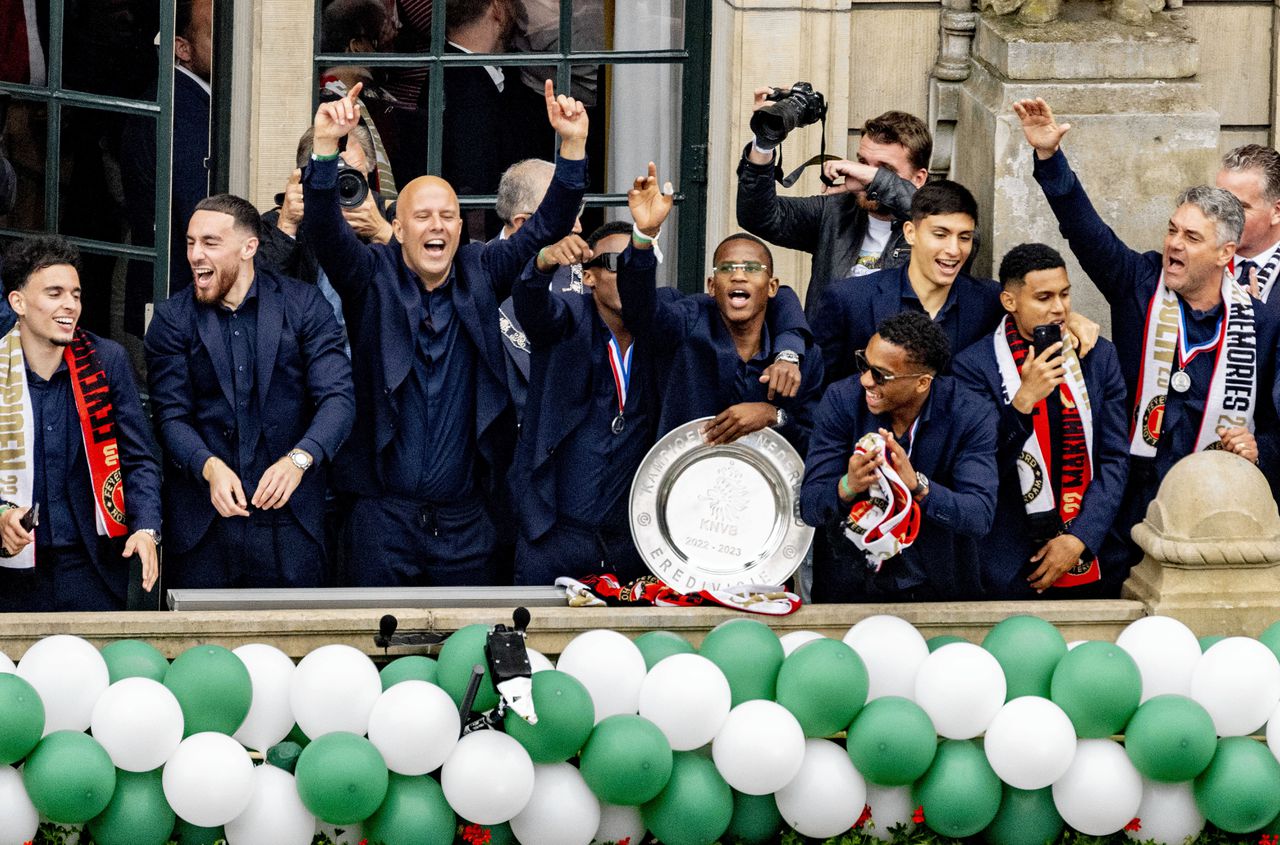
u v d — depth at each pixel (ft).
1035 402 71.51
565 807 66.44
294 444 73.20
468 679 66.33
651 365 73.46
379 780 65.16
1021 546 73.26
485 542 74.90
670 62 86.33
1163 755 67.67
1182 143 80.59
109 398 71.51
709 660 67.87
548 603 72.13
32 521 70.13
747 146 75.87
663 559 72.33
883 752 66.90
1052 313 71.82
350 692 66.13
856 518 69.26
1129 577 74.84
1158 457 74.69
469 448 74.02
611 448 73.51
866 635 69.10
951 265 72.90
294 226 76.28
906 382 68.85
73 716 65.57
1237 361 73.82
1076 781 68.23
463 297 73.31
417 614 70.69
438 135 86.74
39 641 67.46
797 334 72.64
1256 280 75.87
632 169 86.94
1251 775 68.39
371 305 72.79
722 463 72.59
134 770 65.36
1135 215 80.89
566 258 70.44
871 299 73.87
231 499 70.95
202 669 65.87
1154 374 74.08
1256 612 72.84
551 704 65.51
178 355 72.33
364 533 74.02
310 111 86.43
